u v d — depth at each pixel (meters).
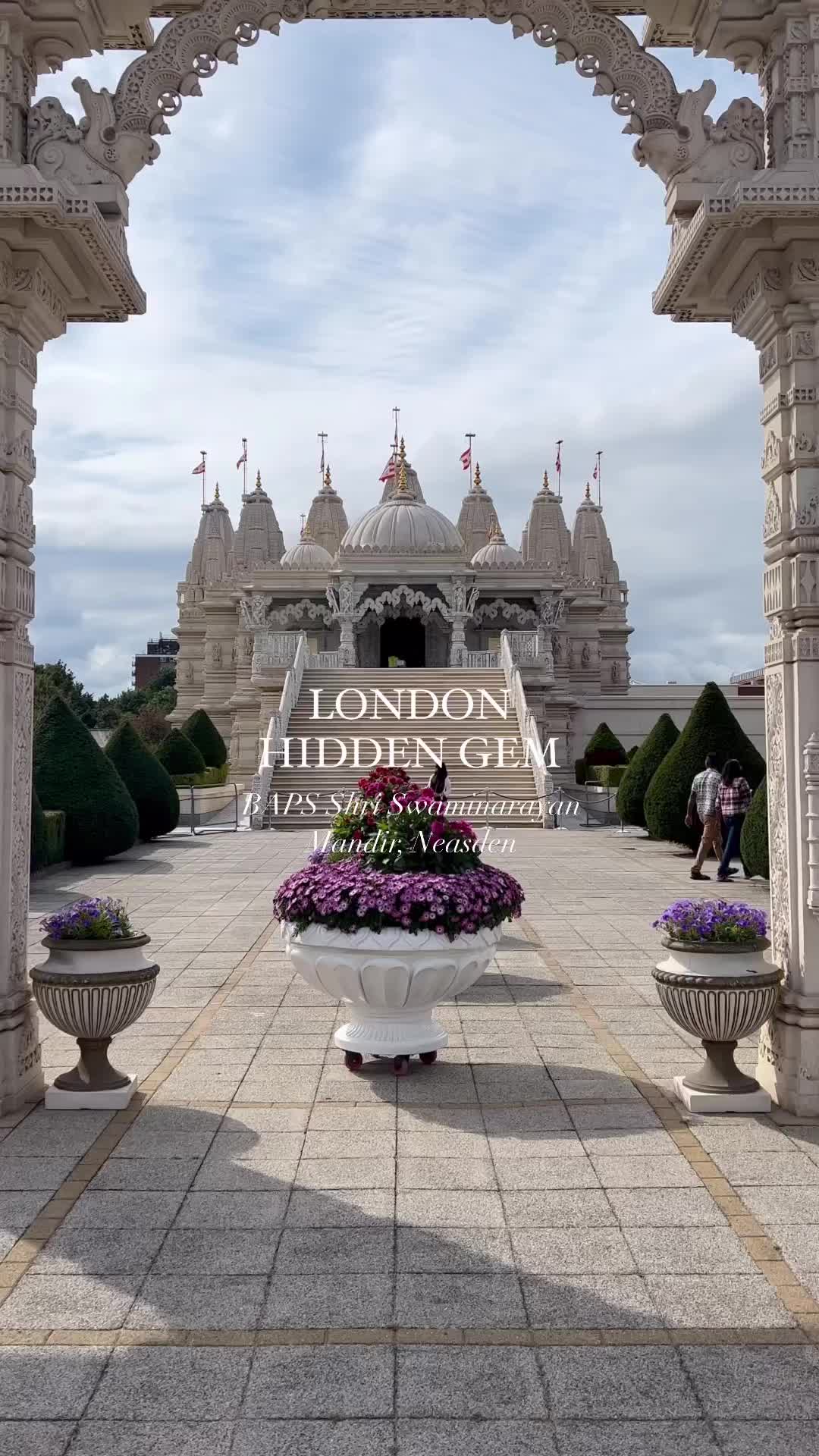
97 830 18.17
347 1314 4.10
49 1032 8.20
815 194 5.88
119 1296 4.23
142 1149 5.72
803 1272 4.40
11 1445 3.36
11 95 6.32
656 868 17.81
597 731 38.84
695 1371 3.75
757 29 6.52
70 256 6.48
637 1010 8.62
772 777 6.71
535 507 55.50
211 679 49.34
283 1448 3.35
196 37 6.56
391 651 49.28
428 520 47.03
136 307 7.12
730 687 45.44
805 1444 3.37
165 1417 3.50
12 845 6.37
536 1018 8.40
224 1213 4.95
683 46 7.25
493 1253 4.57
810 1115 6.19
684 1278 4.37
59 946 6.35
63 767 18.41
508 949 11.02
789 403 6.30
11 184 5.74
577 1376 3.72
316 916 7.00
